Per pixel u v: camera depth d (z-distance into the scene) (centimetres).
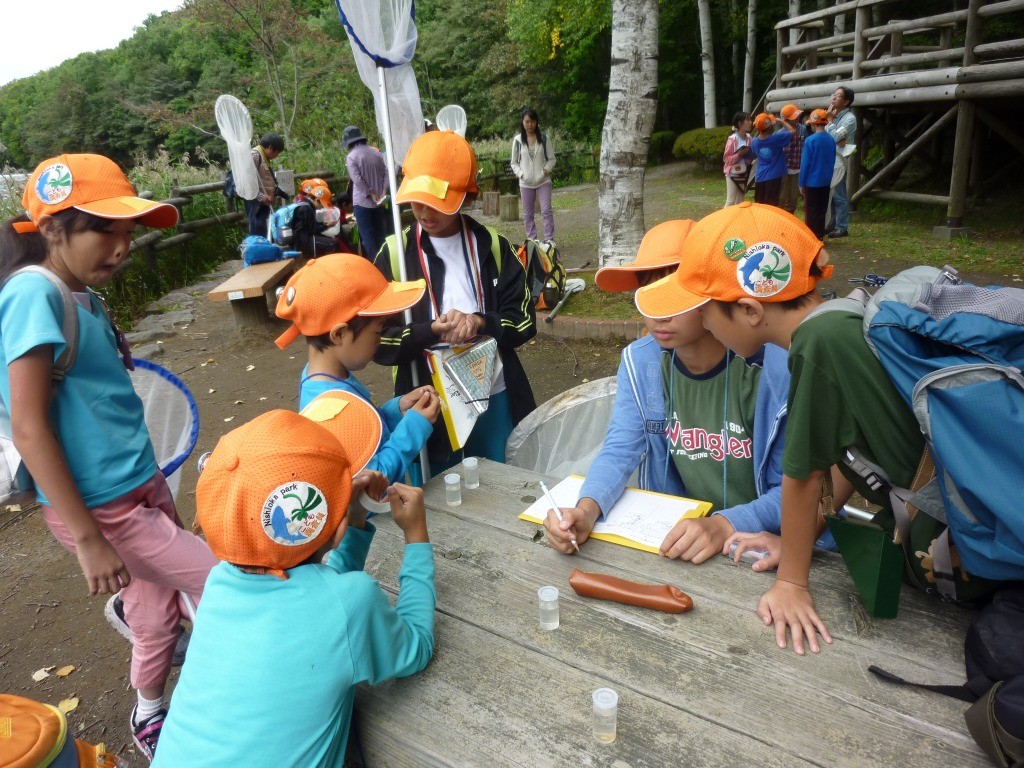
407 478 288
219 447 128
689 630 151
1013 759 103
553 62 2572
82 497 185
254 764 121
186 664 133
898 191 1127
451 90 2945
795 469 135
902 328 119
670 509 198
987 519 112
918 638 143
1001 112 1088
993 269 755
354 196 846
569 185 2109
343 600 128
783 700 130
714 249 142
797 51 1215
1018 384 108
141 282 820
